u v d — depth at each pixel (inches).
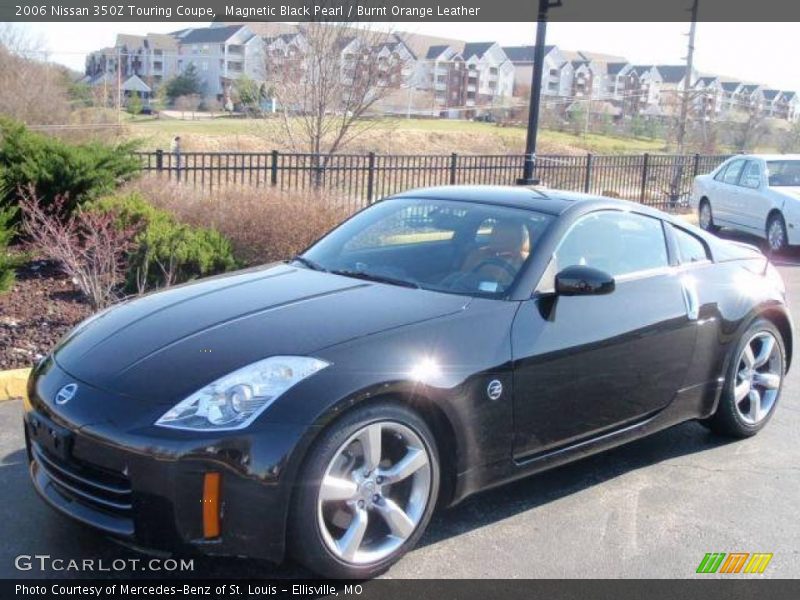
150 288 315.9
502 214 194.5
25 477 186.4
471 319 164.4
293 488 137.8
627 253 198.2
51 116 993.5
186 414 137.6
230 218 366.9
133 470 135.7
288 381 141.3
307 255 205.8
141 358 149.9
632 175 746.2
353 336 151.9
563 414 176.4
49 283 333.1
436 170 671.1
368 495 148.2
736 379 220.5
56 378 153.8
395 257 191.8
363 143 1080.2
